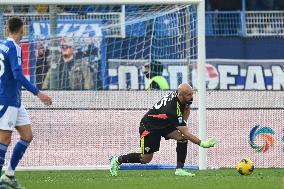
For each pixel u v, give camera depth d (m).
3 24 45.47
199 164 43.09
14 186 31.59
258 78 71.94
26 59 51.00
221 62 71.94
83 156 44.38
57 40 51.69
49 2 43.69
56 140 44.34
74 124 44.56
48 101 30.33
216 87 71.69
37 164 44.16
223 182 32.94
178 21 49.50
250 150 44.81
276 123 44.88
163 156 44.19
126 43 55.88
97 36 54.97
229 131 44.81
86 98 44.69
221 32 73.00
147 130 37.50
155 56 53.16
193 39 47.69
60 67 52.47
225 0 84.31
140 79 55.53
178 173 38.41
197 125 44.50
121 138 44.59
